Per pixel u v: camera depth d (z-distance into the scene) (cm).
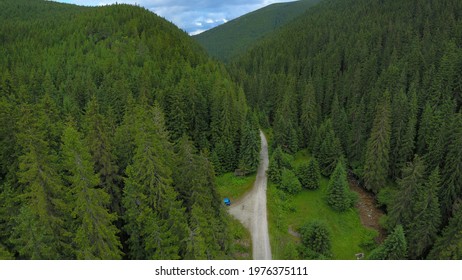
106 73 8688
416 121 6544
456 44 10119
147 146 3070
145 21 13100
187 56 11156
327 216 5444
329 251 4494
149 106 6188
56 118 5150
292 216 5356
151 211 3039
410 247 4338
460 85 7525
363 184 6494
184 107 6625
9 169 3406
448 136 5341
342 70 12681
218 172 6300
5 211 2742
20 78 8000
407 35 12075
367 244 4897
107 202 2833
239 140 6875
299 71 13175
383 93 7556
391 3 16538
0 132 3547
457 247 3619
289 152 7375
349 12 18475
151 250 2994
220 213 3709
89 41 11212
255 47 18862
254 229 4794
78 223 2780
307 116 8075
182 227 2967
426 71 8562
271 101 10075
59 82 8662
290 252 4078
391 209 4953
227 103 6650
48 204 2705
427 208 4219
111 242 2714
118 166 3612
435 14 13225
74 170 2597
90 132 3409
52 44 11619
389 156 6319
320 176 6266
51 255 2498
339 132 7425
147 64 9212
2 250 2452
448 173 4962
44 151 2880
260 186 5991
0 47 11644
